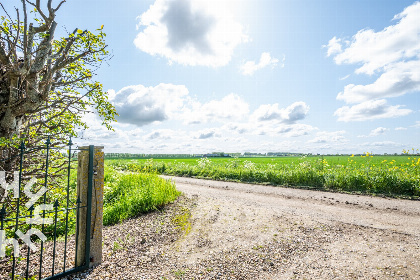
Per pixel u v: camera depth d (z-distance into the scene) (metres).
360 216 6.83
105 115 5.24
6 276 3.29
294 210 7.43
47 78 3.62
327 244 4.79
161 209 7.23
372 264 3.93
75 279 3.25
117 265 3.80
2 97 3.63
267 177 14.09
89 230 3.61
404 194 9.73
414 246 4.66
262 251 4.45
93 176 3.71
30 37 3.57
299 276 3.60
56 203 3.22
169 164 22.09
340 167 14.07
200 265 3.94
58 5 3.42
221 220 6.25
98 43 4.36
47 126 4.16
